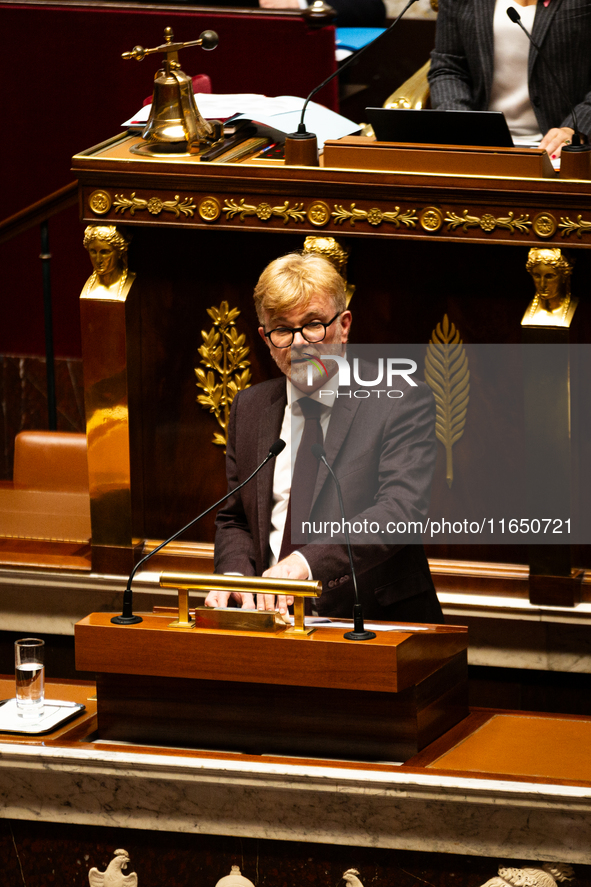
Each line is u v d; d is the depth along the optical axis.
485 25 13.33
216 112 12.59
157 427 12.36
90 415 12.13
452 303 11.41
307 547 9.01
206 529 12.45
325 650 7.87
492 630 11.63
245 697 8.30
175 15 18.55
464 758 8.19
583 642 11.44
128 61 18.78
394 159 10.83
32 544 13.12
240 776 8.07
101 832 8.59
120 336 11.91
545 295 10.84
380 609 9.46
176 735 8.47
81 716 9.12
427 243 11.34
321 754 8.24
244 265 11.88
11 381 20.23
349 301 11.60
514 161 10.53
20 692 8.85
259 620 8.09
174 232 11.95
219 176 11.22
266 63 18.55
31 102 19.27
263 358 12.05
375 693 8.12
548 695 11.91
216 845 8.41
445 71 13.93
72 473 14.52
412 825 7.98
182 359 12.20
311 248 11.20
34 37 18.97
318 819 8.09
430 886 8.11
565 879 7.92
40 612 12.88
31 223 16.70
